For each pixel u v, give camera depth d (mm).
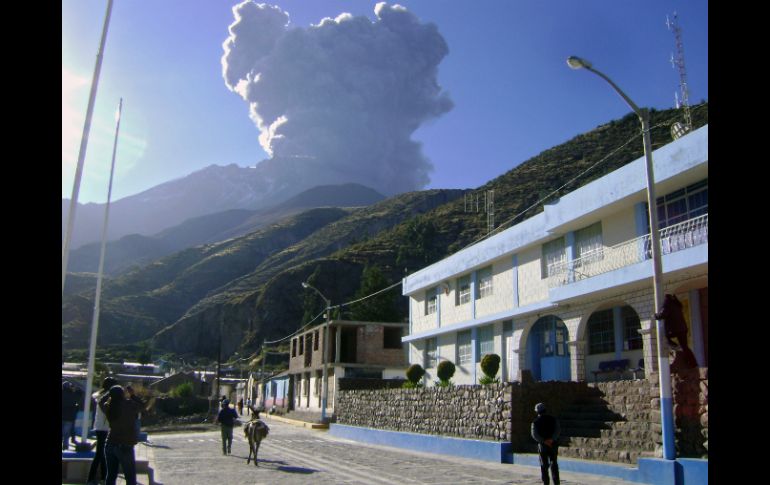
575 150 80625
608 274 19250
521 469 15516
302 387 51969
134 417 9234
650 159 13359
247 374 98125
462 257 31109
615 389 17047
